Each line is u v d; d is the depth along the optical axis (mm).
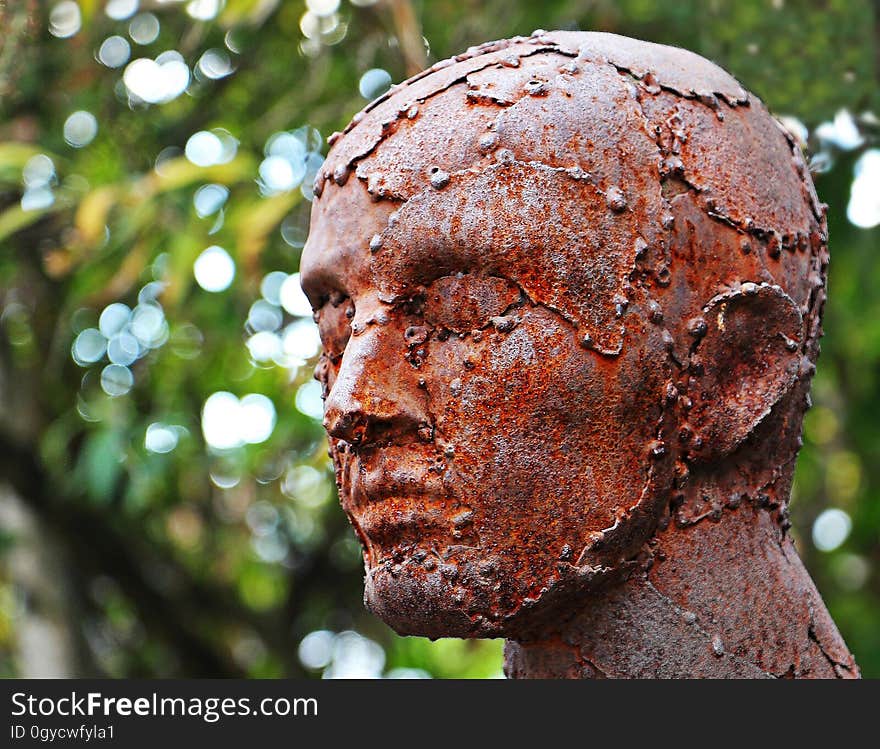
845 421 5695
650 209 2416
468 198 2383
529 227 2363
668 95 2527
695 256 2445
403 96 2561
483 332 2379
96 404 5559
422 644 6609
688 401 2438
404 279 2418
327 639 6680
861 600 6078
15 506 6105
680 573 2459
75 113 5156
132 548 6289
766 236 2516
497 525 2369
